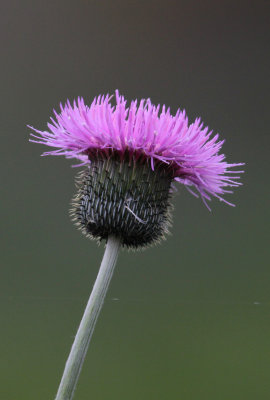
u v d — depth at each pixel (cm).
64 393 37
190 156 38
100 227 38
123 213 38
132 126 38
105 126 38
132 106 38
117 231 38
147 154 38
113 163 38
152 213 38
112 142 38
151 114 38
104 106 38
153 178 38
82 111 38
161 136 38
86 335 37
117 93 38
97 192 38
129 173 38
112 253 38
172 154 38
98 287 38
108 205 38
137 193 38
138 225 38
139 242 38
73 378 37
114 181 38
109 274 38
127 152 38
